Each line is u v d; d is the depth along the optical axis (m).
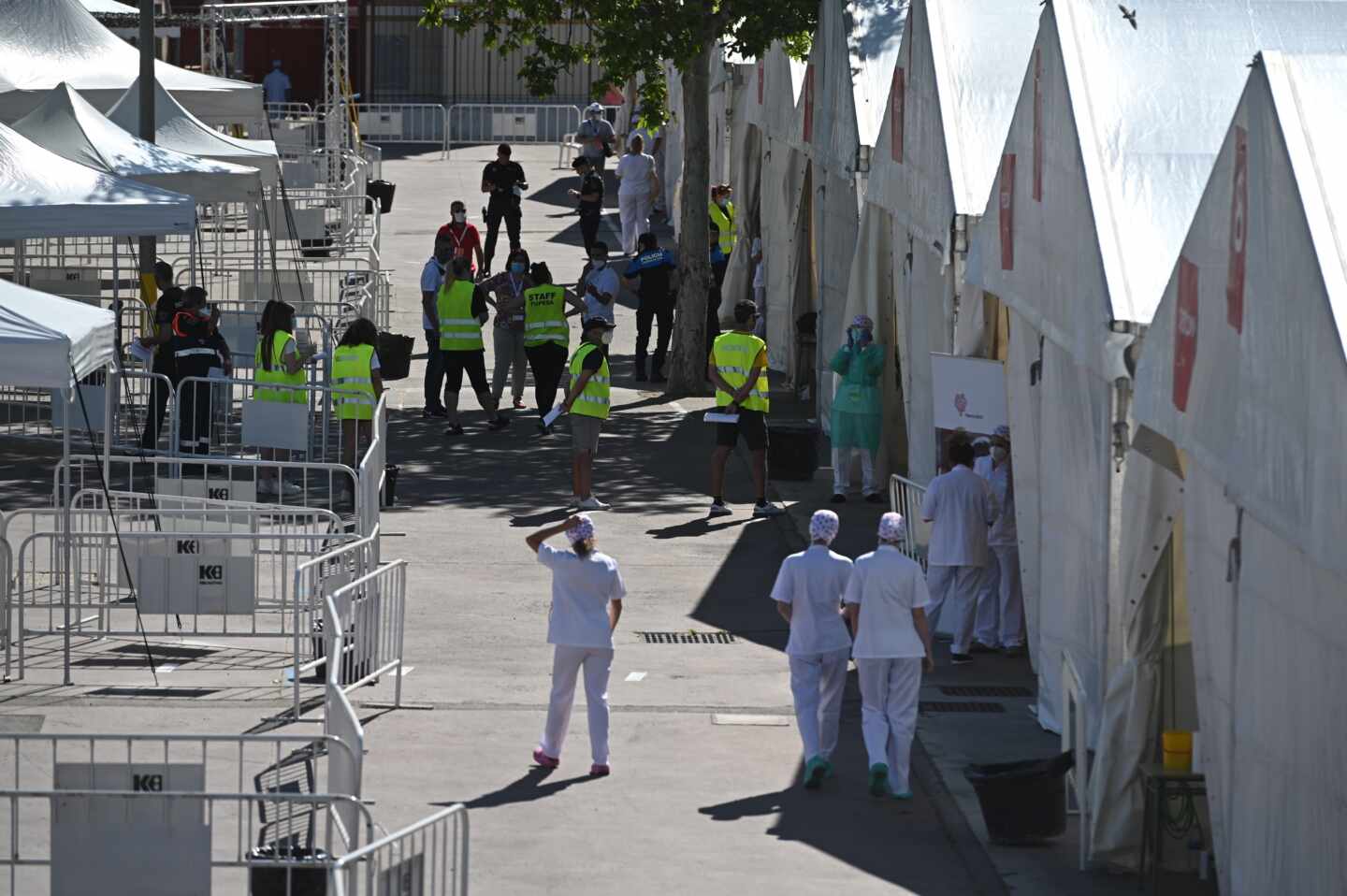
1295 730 30.53
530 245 140.12
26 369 43.59
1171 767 37.75
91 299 92.38
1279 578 31.19
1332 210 29.30
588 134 166.62
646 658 54.06
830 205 87.38
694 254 98.12
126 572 50.06
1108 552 41.03
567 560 43.56
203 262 111.56
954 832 40.62
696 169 97.69
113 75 106.31
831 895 36.50
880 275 75.12
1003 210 51.34
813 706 43.38
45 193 61.62
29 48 107.12
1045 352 47.34
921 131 63.56
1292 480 29.25
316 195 141.62
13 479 72.44
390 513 71.69
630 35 94.88
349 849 30.80
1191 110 44.12
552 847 38.69
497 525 70.50
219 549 50.69
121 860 29.27
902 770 42.66
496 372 88.50
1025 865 38.84
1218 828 34.56
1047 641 47.91
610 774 43.78
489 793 42.12
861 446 74.00
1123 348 39.88
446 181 168.88
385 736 46.09
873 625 42.75
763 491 72.81
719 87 129.50
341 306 98.69
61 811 29.27
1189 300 35.06
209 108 109.88
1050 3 46.53
